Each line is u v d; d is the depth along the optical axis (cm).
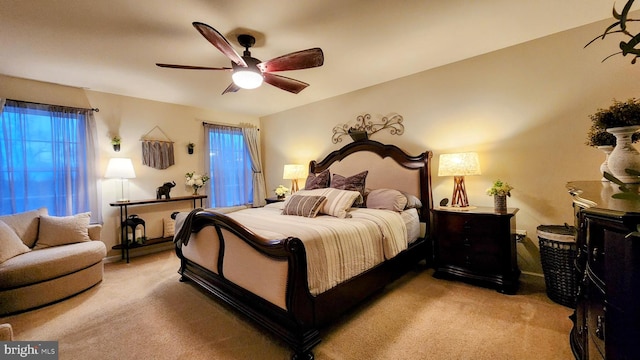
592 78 236
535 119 263
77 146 350
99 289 273
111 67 293
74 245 286
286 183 514
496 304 224
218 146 491
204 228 246
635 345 87
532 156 266
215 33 172
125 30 221
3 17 199
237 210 336
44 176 327
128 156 395
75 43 240
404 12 209
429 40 256
